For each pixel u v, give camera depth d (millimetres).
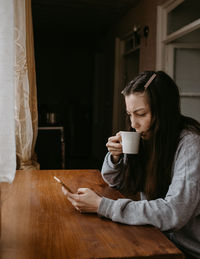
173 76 3348
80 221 917
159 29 3420
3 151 821
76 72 7441
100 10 4688
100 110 6980
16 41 2051
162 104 1085
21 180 1443
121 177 1335
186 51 3340
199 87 3328
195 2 2828
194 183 951
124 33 4840
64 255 689
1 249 721
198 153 1009
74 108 7066
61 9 4707
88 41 7262
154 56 3562
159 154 1096
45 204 1077
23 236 798
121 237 804
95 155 6957
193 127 1121
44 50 7238
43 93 7309
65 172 1647
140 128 1130
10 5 810
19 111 2127
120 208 921
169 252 715
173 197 934
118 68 5180
